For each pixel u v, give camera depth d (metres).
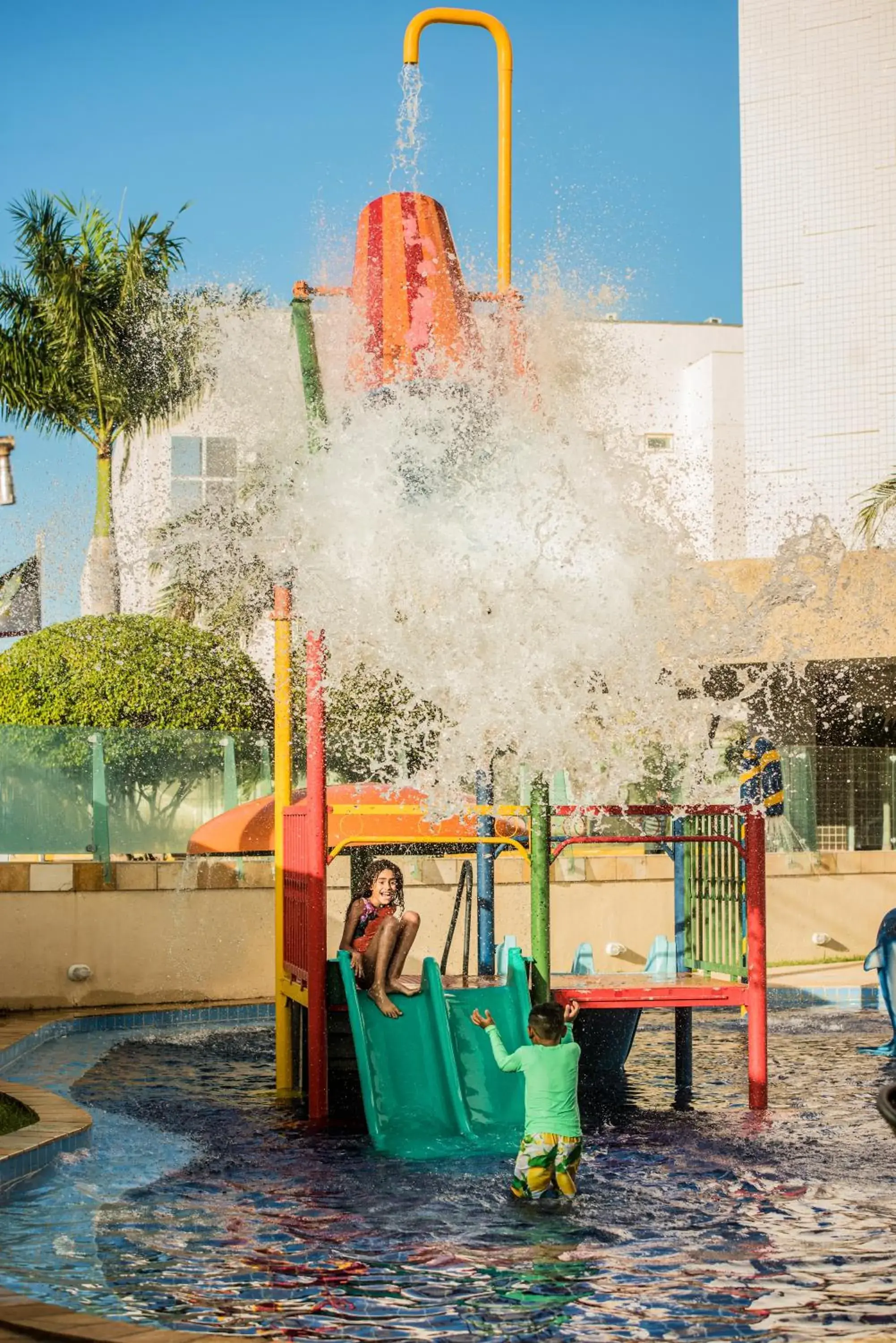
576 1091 6.93
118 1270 5.47
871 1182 7.05
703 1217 6.36
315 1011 8.71
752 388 29.48
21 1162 6.77
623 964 15.34
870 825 17.06
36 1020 12.41
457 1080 8.33
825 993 14.54
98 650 17.50
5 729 13.20
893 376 28.70
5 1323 4.57
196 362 22.06
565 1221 6.30
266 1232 6.05
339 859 14.07
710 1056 11.36
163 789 14.16
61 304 22.75
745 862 9.37
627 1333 4.85
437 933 14.70
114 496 23.61
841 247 29.12
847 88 29.22
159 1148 7.71
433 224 10.85
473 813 10.02
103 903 13.31
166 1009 13.06
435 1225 6.20
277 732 10.07
